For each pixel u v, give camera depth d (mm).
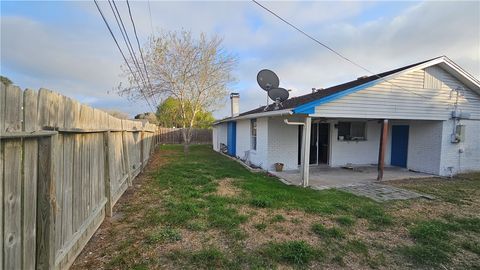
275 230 4387
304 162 7961
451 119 10086
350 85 11547
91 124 3639
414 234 4242
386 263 3430
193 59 17781
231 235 4113
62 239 2637
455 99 10062
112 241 3830
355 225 4703
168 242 3834
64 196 2686
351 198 6465
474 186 8109
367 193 7055
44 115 2098
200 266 3225
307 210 5441
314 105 7988
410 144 11359
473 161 10641
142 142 10305
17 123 1718
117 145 5832
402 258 3566
